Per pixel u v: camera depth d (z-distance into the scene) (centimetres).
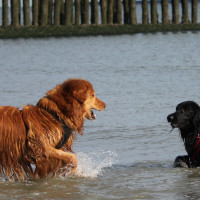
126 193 750
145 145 1084
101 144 1088
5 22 4266
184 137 953
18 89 1692
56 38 3894
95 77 1962
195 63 2359
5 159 818
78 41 3638
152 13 4594
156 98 1528
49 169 834
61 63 2458
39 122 816
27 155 816
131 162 960
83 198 728
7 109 829
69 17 4325
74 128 841
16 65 2397
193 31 4366
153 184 801
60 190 777
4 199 724
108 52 2933
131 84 1788
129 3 4472
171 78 1909
